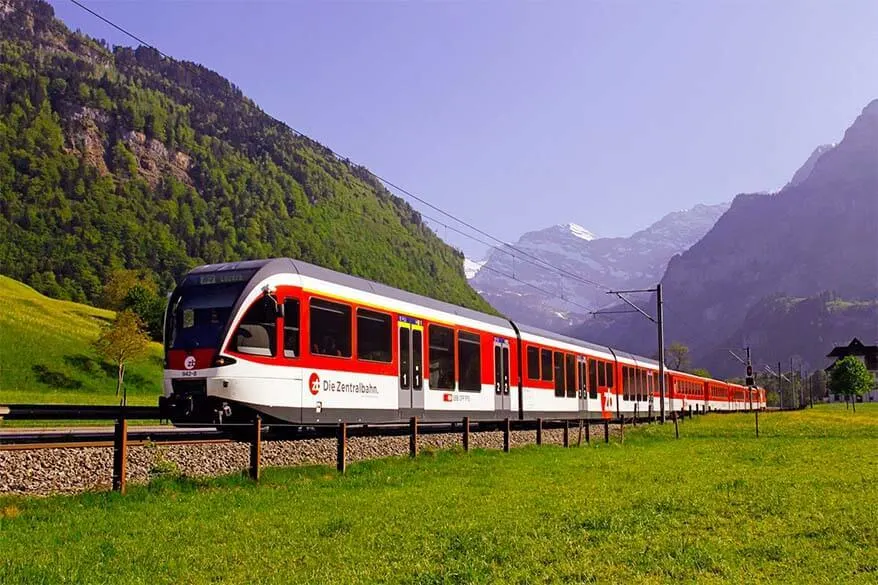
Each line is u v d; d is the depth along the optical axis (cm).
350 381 2219
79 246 18850
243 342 1905
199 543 1113
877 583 843
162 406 1916
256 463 1742
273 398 1947
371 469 2062
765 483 1752
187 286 1998
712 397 8650
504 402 3170
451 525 1238
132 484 1534
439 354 2714
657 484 1788
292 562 996
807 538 1099
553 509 1397
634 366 5200
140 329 8019
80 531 1178
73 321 9962
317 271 2180
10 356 7688
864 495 1516
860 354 18388
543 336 3681
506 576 906
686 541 1077
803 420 5872
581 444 3350
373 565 977
